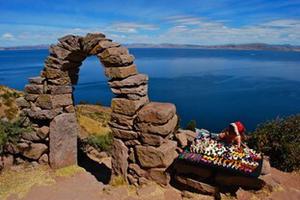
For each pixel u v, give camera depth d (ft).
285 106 356.38
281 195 26.35
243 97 413.80
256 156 28.25
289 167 34.24
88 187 33.45
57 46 36.11
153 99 398.01
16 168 37.52
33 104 38.63
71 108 39.11
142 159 30.45
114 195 30.01
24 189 32.37
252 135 39.34
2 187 32.89
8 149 38.68
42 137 37.73
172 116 31.37
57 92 37.06
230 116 309.83
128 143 31.71
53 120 36.76
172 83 569.23
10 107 99.40
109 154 49.26
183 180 29.17
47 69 36.96
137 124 30.53
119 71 30.40
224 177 27.81
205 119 296.10
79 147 45.98
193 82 586.45
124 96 31.53
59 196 31.17
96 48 31.94
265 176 28.04
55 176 35.78
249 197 26.04
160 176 29.78
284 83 563.07
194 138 34.88
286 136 36.32
